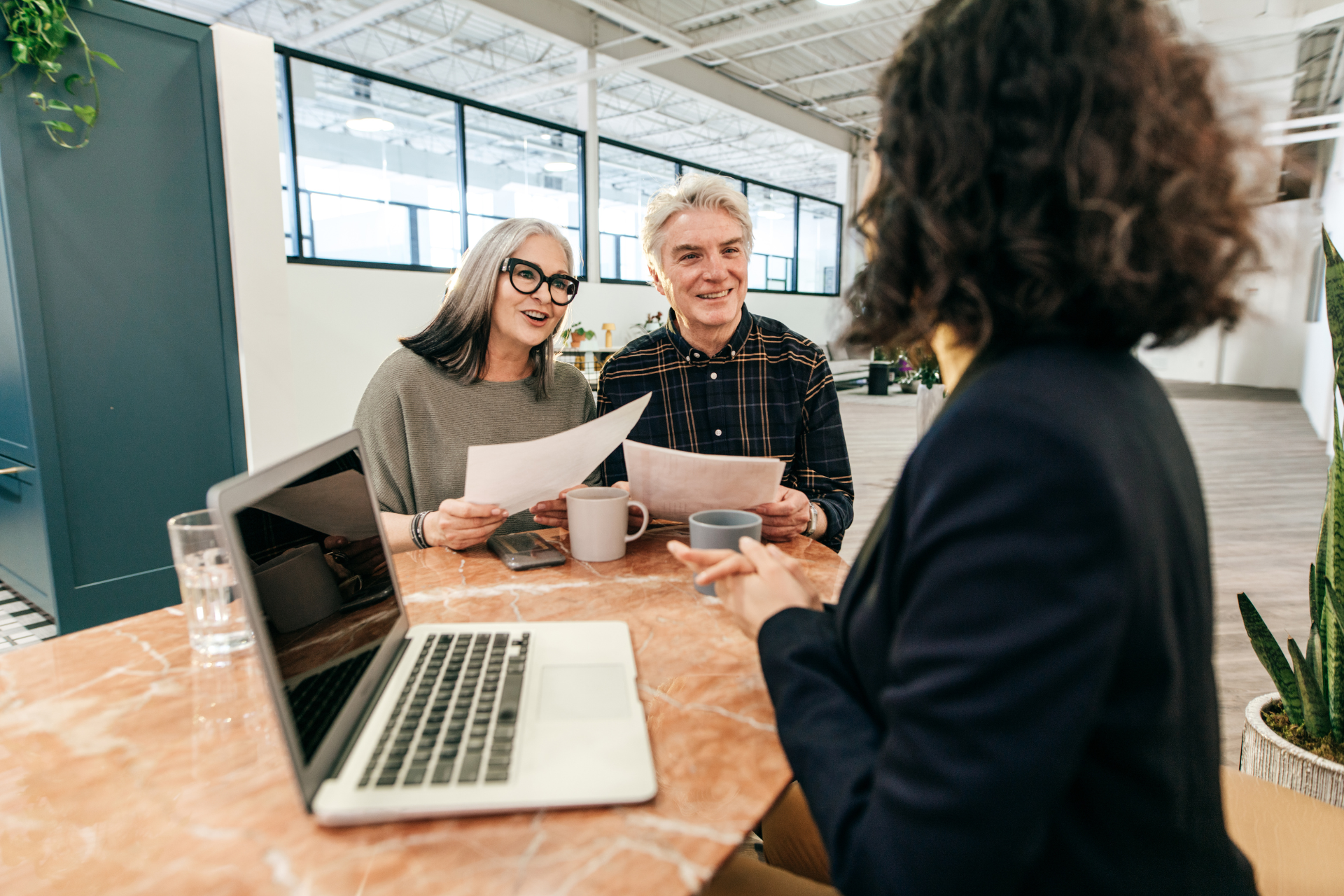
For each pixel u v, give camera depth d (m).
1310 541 3.85
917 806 0.39
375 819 0.50
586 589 0.99
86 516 2.35
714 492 1.15
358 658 0.63
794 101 10.52
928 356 0.57
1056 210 0.41
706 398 1.63
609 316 8.60
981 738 0.37
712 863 0.47
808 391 1.64
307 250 6.12
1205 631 0.44
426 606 0.92
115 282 2.36
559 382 1.60
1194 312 0.42
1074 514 0.36
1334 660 1.27
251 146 2.65
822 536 1.43
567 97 10.32
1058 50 0.41
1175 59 0.42
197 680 0.75
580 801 0.52
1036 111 0.41
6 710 0.69
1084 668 0.35
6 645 2.37
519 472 1.09
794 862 1.01
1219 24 3.94
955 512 0.39
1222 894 0.47
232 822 0.52
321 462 0.66
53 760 0.60
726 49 8.72
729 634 0.84
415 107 9.12
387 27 7.89
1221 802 0.48
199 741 0.63
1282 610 2.87
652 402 1.63
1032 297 0.42
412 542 1.21
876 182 0.51
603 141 8.54
